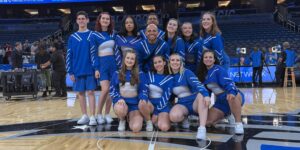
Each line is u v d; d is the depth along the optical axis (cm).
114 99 369
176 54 361
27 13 2466
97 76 403
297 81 1124
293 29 1794
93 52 402
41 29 2047
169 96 367
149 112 362
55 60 840
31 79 840
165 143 304
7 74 810
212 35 383
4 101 769
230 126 375
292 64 1035
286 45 1035
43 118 479
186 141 310
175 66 362
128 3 1540
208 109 348
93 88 406
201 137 316
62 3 1522
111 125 402
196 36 408
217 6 2377
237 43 1620
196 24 1908
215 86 357
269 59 1158
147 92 367
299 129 352
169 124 362
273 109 504
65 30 1953
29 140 328
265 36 1705
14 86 823
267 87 1038
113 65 403
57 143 313
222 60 383
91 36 404
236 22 1933
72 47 407
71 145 304
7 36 1950
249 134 331
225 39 1722
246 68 1124
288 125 374
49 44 1250
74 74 411
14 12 2427
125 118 384
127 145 300
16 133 365
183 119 367
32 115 514
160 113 367
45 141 322
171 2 1683
